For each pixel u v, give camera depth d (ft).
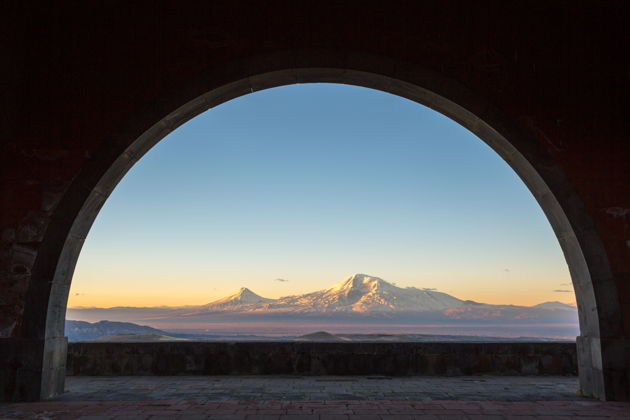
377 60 20.58
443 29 20.86
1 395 18.42
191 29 20.74
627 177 19.92
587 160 20.07
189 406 17.61
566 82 20.59
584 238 19.61
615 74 20.66
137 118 20.10
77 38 20.62
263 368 27.25
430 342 27.76
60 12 20.76
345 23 20.85
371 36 20.76
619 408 17.25
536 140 20.18
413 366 27.30
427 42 20.76
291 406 17.61
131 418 15.65
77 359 26.89
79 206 19.57
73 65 20.44
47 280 19.11
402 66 20.57
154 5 20.90
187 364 27.14
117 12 20.83
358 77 21.16
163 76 20.42
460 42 20.80
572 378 26.16
